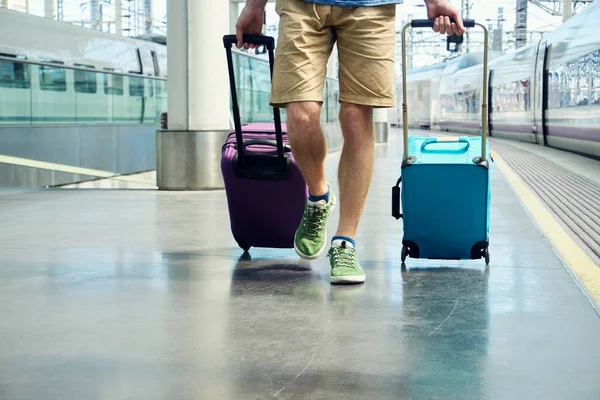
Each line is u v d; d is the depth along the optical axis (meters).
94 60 15.12
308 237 3.76
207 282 3.39
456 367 2.23
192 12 8.05
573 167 12.10
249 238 4.07
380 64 3.36
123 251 4.18
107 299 3.07
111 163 15.55
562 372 2.18
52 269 3.68
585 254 4.18
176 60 8.15
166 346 2.44
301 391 2.04
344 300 3.06
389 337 2.54
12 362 2.29
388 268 3.74
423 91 39.50
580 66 15.55
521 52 23.66
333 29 3.40
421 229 3.77
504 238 4.64
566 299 3.06
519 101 23.44
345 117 3.43
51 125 13.32
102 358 2.32
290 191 3.88
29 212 5.98
